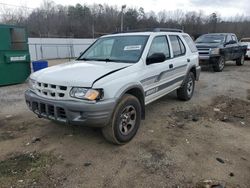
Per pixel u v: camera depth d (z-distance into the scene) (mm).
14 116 5645
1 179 3242
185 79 6430
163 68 5148
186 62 6285
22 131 4766
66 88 3652
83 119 3582
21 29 9977
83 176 3344
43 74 4051
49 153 3914
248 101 7117
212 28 55250
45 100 3809
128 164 3629
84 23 61969
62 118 3715
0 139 4422
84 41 42562
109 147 4109
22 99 7246
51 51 37375
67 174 3381
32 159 3740
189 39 6961
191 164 3652
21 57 10008
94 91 3537
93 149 4043
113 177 3328
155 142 4316
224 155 3939
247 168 3588
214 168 3562
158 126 5035
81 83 3586
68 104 3582
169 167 3566
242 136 4668
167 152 3979
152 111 5961
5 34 9352
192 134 4691
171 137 4531
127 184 3197
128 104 4047
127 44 4930
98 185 3170
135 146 4160
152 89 4852
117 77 3887
